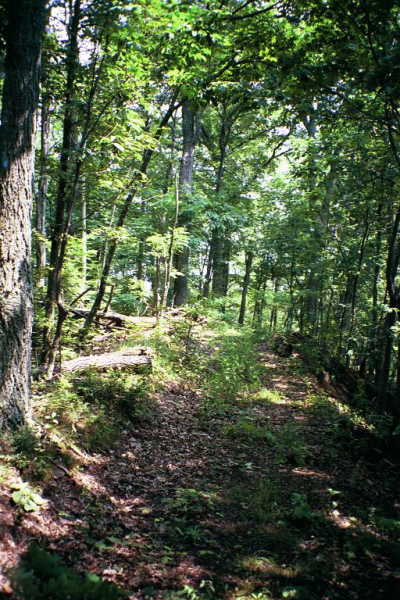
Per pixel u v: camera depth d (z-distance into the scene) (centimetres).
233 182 2373
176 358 1087
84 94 726
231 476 585
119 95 750
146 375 859
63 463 473
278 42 649
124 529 418
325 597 357
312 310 1997
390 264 901
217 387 974
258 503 507
